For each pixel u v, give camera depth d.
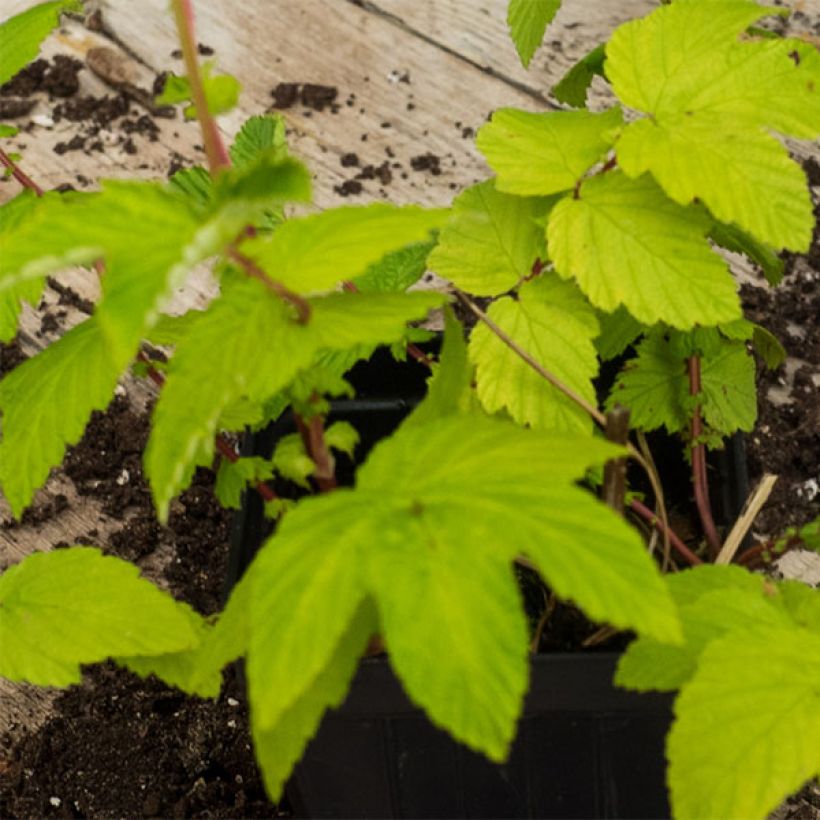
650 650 0.43
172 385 0.39
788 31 0.76
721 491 0.53
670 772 0.41
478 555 0.38
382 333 0.40
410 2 0.83
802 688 0.41
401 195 0.71
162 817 0.56
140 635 0.46
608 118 0.47
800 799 0.55
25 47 0.49
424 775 0.49
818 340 0.66
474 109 0.76
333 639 0.38
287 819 0.56
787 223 0.44
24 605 0.46
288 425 0.53
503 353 0.47
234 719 0.58
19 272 0.37
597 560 0.38
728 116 0.45
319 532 0.39
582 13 0.81
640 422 0.52
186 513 0.63
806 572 0.60
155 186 0.38
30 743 0.58
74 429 0.45
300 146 0.74
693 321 0.45
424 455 0.40
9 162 0.49
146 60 0.80
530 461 0.39
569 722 0.48
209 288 0.69
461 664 0.37
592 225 0.46
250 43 0.81
